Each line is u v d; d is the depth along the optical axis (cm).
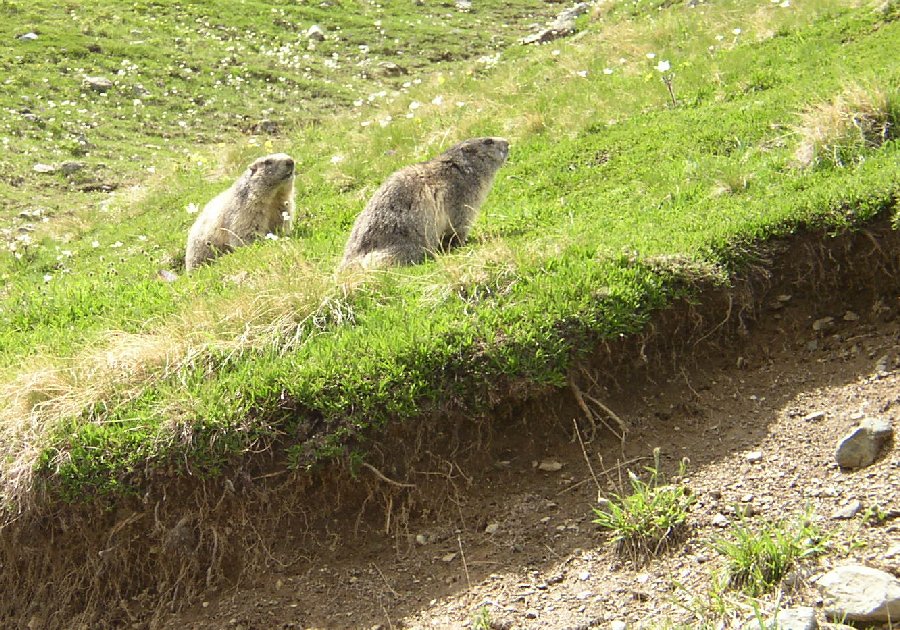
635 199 1498
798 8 2203
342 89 3556
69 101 3294
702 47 2212
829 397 1025
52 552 1052
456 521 1020
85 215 2428
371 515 1046
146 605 1027
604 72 2136
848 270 1157
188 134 3183
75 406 1097
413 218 1416
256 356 1135
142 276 1775
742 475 948
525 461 1073
